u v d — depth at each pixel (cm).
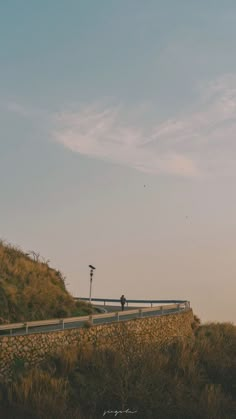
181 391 2944
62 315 3822
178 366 3291
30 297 3750
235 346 4019
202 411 2841
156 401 2778
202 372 3369
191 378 3195
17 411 2412
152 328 3769
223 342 4069
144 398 2759
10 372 2678
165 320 3953
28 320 3466
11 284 3775
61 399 2528
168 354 3512
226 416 2891
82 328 3181
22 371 2719
